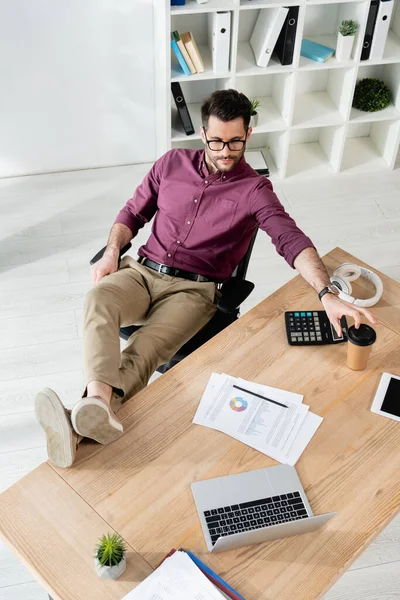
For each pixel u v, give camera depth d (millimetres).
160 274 2508
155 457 1781
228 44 3422
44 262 3434
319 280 2115
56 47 3508
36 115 3736
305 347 2076
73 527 1632
